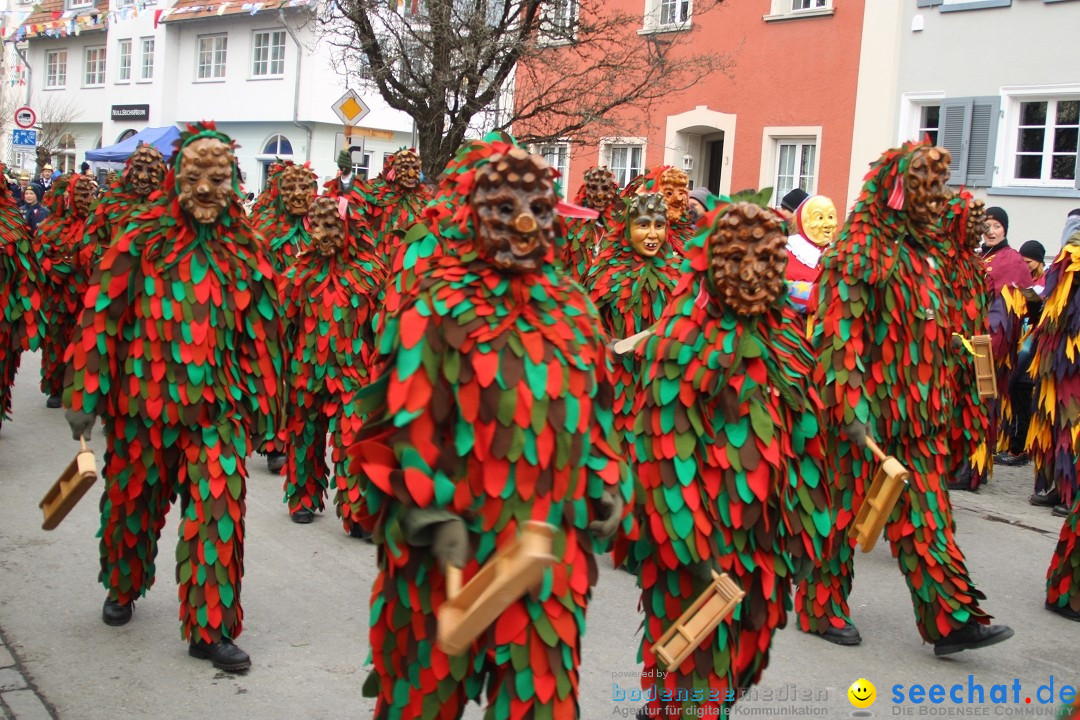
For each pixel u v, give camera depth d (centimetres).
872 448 441
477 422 289
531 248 287
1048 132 1406
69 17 3597
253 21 2902
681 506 355
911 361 504
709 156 1859
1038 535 775
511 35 1369
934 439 519
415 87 1398
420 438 285
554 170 306
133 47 3331
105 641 498
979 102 1453
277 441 840
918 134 1552
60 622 520
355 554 650
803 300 704
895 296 500
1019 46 1409
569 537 300
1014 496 901
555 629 296
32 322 821
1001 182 1450
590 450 304
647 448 364
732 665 359
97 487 771
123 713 427
